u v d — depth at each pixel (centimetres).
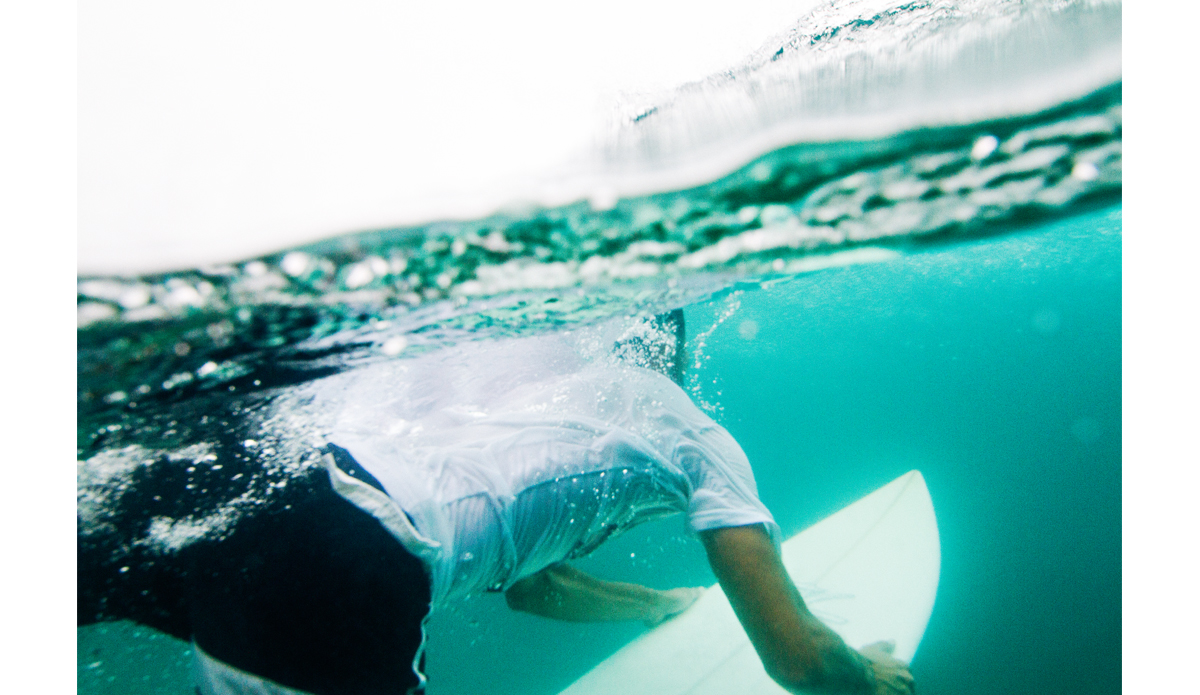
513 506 155
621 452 167
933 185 139
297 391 159
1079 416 1045
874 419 1160
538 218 128
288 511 129
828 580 340
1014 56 120
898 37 126
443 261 131
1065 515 700
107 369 126
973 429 1066
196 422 147
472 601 452
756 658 276
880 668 192
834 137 122
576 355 202
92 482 134
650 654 291
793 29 133
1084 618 455
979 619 475
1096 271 646
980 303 774
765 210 143
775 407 1191
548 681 445
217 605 126
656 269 164
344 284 127
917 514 382
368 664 127
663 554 535
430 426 165
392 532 129
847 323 756
